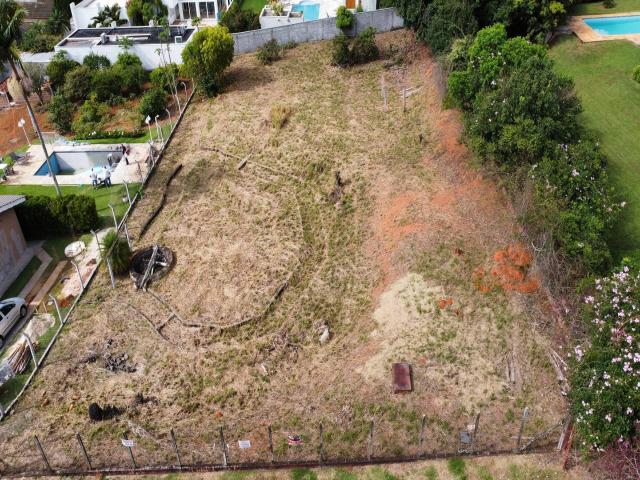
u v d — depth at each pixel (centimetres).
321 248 3303
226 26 5766
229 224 3622
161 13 6462
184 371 2723
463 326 2630
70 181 4275
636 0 5334
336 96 4603
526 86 2975
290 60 5269
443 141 3700
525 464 2188
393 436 2314
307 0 6569
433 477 2183
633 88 3962
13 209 3534
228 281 3212
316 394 2517
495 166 3055
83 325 3016
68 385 2688
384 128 4078
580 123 3731
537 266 2650
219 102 4831
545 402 2347
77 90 5206
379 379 2503
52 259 3541
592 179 2762
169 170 4188
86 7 6462
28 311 3169
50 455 2370
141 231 3650
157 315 3053
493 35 3631
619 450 2023
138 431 2447
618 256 2870
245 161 4097
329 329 2822
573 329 2447
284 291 3089
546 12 4559
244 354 2773
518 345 2522
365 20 5416
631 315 2141
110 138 4778
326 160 3862
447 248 2953
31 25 6631
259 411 2495
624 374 2031
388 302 2811
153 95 4866
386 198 3425
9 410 2581
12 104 5434
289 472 2236
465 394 2408
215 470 2262
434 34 4450
